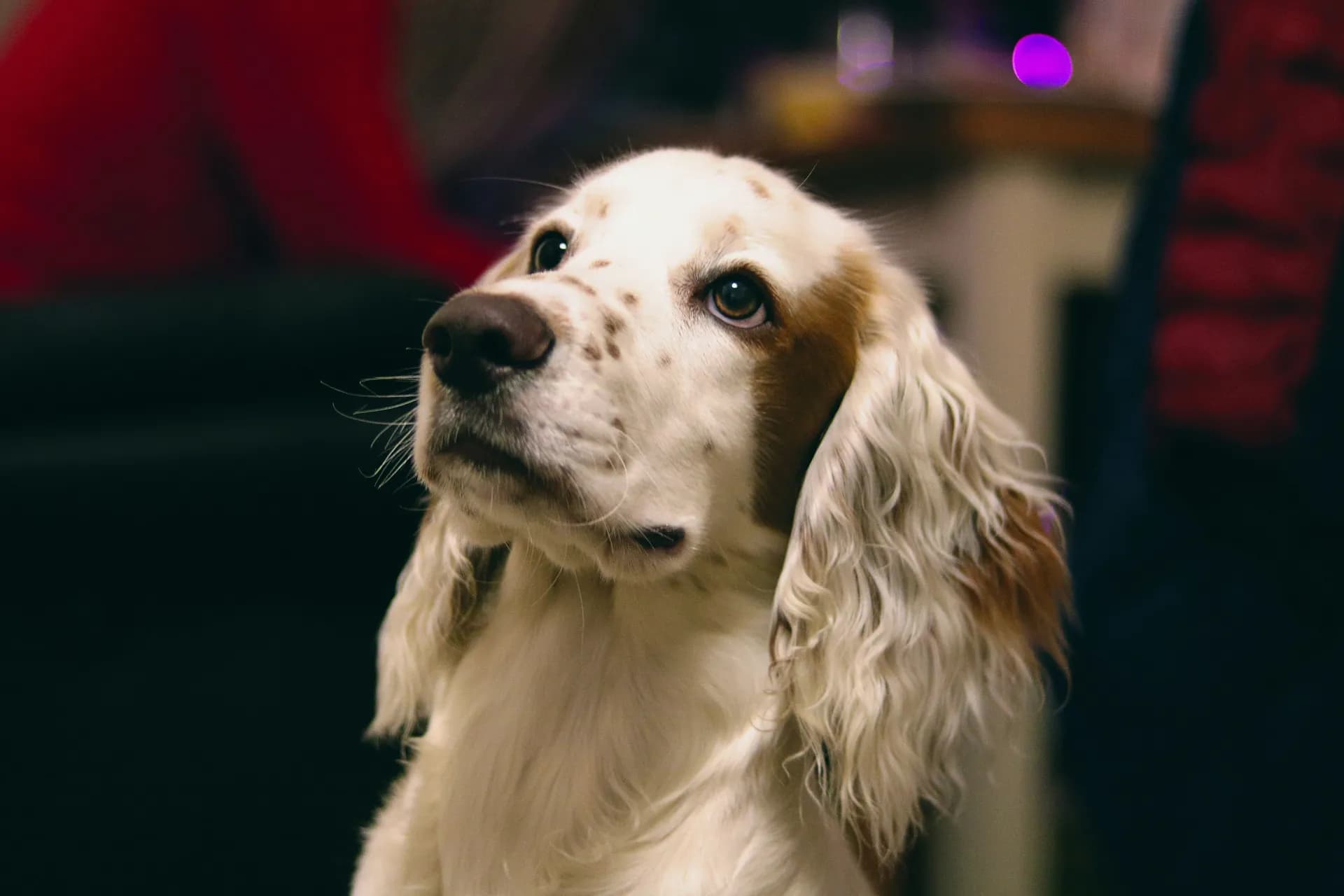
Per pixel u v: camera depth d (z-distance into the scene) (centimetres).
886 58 393
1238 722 202
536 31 356
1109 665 219
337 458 215
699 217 158
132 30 249
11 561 201
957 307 310
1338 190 190
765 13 442
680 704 157
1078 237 310
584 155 374
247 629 220
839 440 163
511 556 171
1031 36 380
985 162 299
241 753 221
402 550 226
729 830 154
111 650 212
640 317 149
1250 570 201
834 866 158
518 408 135
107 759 213
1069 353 370
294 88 248
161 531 208
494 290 140
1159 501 213
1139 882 218
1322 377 185
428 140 360
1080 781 230
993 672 173
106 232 256
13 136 249
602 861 155
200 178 265
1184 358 199
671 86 446
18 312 206
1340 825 190
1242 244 195
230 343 210
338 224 255
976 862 277
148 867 216
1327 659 193
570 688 160
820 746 157
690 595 158
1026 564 177
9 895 209
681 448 150
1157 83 341
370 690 229
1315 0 191
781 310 159
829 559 160
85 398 205
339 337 214
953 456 172
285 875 223
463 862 159
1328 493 186
